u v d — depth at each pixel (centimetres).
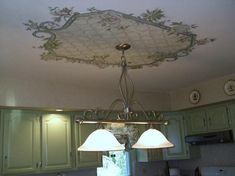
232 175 436
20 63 304
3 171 350
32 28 225
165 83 425
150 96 477
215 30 246
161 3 198
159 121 255
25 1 187
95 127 433
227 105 421
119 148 223
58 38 246
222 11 213
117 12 206
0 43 251
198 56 312
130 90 444
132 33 244
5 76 347
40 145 385
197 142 452
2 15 203
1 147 354
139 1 194
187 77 398
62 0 188
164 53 296
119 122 238
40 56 286
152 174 505
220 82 412
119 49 278
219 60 331
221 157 460
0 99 344
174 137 483
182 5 202
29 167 371
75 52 281
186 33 249
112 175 468
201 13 214
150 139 241
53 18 211
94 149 217
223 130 422
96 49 276
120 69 339
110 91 437
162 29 238
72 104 398
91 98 417
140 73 364
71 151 408
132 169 488
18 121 373
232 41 273
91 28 230
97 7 198
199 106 450
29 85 368
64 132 408
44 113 398
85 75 359
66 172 430
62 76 359
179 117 489
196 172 484
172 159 484
